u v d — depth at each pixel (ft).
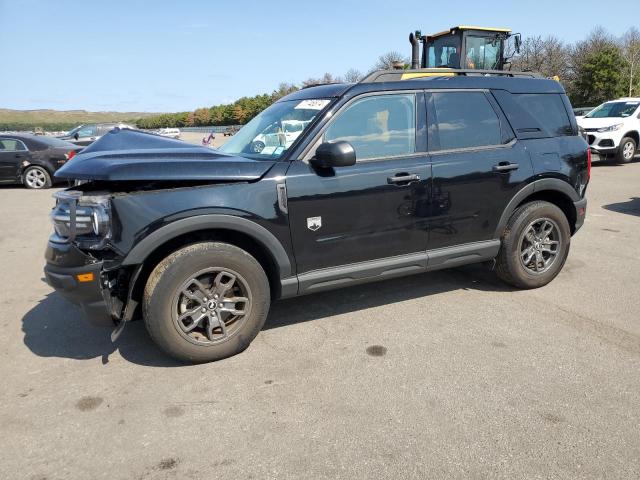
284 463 7.97
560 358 11.12
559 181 14.78
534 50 146.72
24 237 24.34
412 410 9.28
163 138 13.01
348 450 8.23
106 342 12.47
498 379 10.29
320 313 13.92
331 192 11.76
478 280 16.33
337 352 11.63
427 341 12.09
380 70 13.25
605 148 44.47
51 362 11.49
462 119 13.67
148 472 7.86
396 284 16.10
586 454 8.02
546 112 15.12
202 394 10.00
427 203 12.96
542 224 14.92
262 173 11.21
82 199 10.19
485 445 8.27
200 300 10.88
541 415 9.05
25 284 17.07
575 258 18.47
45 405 9.75
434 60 43.14
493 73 15.31
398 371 10.69
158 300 10.43
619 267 17.38
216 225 10.67
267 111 14.57
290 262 11.67
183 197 10.50
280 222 11.31
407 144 12.88
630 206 27.66
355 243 12.31
